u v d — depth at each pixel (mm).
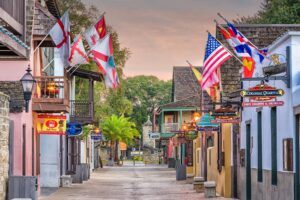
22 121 29719
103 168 85625
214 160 37562
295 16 53312
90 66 58500
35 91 33000
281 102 21250
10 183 24328
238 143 31562
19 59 31109
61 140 44031
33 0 30922
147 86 155000
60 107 32781
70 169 50469
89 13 60594
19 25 24391
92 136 68938
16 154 29672
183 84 92688
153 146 134625
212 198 32062
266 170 25047
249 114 28391
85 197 33031
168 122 92125
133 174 64375
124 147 117375
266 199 25031
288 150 21594
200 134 47938
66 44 29391
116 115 113812
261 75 25766
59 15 43750
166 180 51406
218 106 35938
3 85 30719
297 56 21500
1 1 21484
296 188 20906
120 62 62031
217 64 27125
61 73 43750
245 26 35500
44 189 39250
